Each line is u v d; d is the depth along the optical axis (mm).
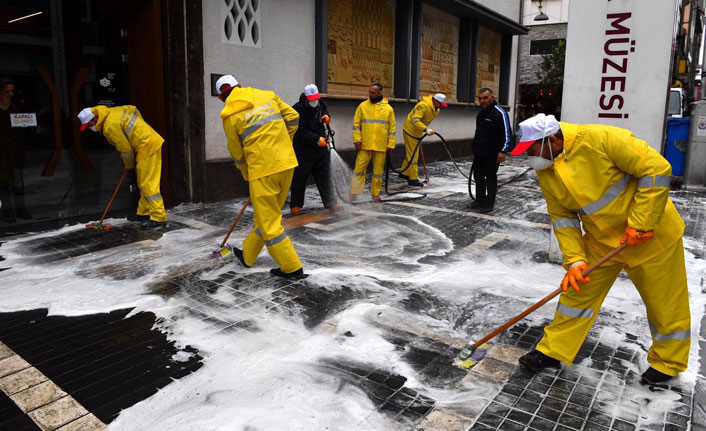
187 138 7625
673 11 4340
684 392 2928
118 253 5438
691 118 9586
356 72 10945
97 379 3051
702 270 5012
